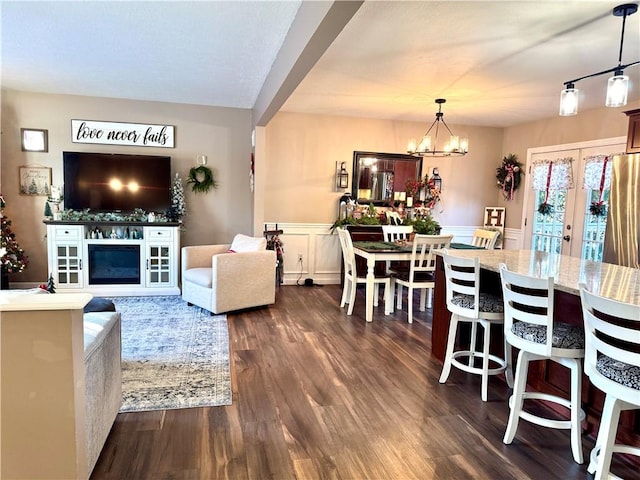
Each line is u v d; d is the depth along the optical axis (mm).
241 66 4105
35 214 5324
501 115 5914
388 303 4734
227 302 4426
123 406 2500
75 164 5223
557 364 2590
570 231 5594
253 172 5648
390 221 6238
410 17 2826
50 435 1542
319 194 6285
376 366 3238
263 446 2148
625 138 4859
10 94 5141
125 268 5215
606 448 1812
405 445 2201
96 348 1882
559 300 2658
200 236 5875
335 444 2188
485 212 6848
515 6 2639
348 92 4816
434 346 3461
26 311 1479
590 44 3244
